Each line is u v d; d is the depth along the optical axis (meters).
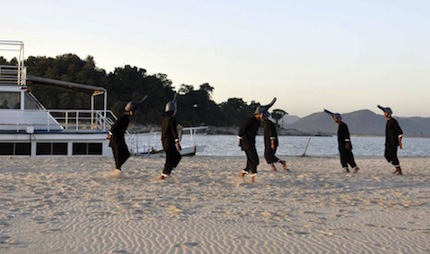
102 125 28.61
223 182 14.89
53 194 11.87
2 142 24.98
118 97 137.88
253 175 14.87
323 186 14.48
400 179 17.03
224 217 9.32
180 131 31.23
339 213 10.02
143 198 11.46
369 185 15.04
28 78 26.95
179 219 9.04
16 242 7.16
